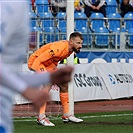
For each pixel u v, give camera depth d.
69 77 5.37
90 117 25.44
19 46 6.05
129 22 42.50
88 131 19.56
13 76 5.44
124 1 42.91
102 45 39.16
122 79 34.25
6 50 5.99
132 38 39.72
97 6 41.91
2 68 5.42
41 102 5.30
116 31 41.66
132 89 34.72
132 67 34.94
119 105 32.12
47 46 21.00
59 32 35.59
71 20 24.38
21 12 5.87
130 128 20.67
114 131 19.59
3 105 5.90
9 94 5.87
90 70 32.75
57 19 36.53
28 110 27.33
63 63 31.47
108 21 41.94
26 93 5.34
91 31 40.59
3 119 5.94
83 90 32.00
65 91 22.11
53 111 28.02
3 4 5.81
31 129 20.22
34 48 32.66
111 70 33.84
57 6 37.50
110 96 33.41
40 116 21.53
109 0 43.25
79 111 28.77
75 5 41.56
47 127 20.98
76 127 20.92
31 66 21.05
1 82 5.45
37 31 33.28
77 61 34.16
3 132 5.92
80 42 20.73
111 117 25.44
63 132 19.23
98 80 33.00
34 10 37.44
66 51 20.78
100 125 21.75
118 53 37.91
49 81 5.60
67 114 22.30
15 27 5.87
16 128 20.58
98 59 37.34
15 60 6.12
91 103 32.81
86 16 41.44
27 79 5.76
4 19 5.79
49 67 21.14
